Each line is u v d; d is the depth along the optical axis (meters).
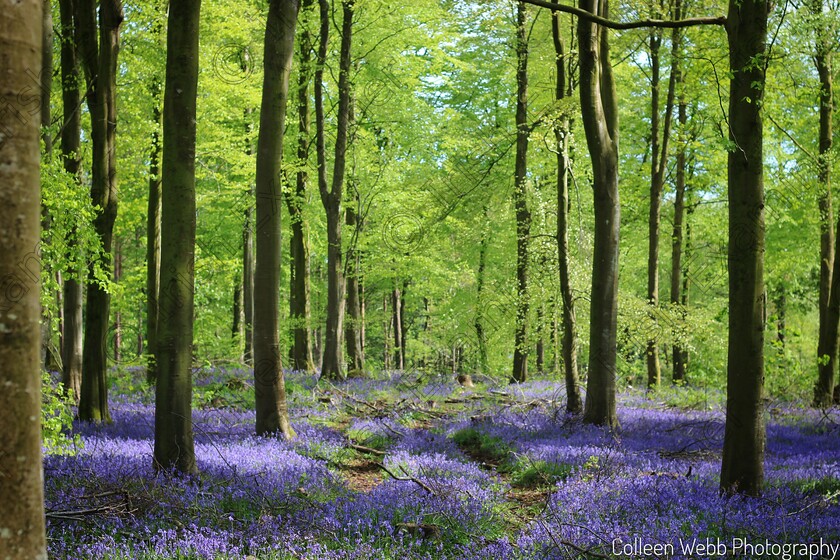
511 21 21.84
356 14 23.05
